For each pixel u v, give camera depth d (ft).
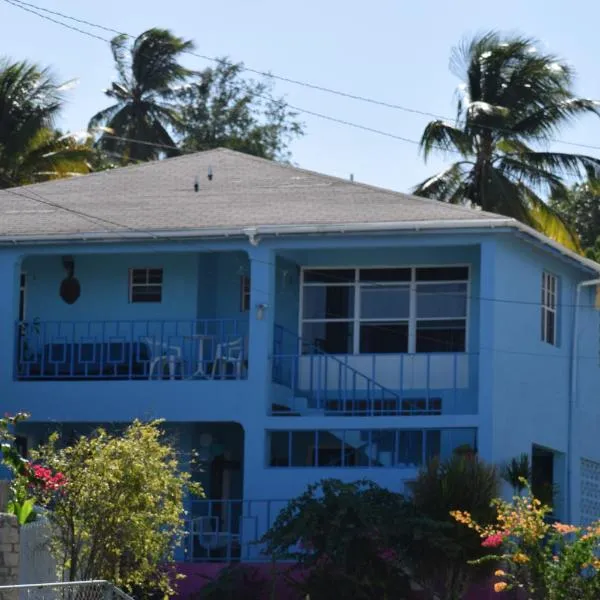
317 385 228.84
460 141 359.25
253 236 218.79
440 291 229.66
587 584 164.35
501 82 364.79
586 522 250.98
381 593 186.19
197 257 236.63
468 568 188.14
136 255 238.48
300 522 187.52
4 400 228.02
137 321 230.48
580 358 250.57
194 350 232.53
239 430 236.84
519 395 224.53
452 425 214.48
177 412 222.48
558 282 244.42
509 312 221.87
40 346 237.04
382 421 215.92
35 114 363.35
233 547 219.00
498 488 196.95
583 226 442.50
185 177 252.83
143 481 160.76
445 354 223.30
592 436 256.52
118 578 159.43
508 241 221.66
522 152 363.35
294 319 232.94
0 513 148.25
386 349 230.68
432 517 189.98
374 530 185.47
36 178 363.76
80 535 159.94
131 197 242.78
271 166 255.91
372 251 231.50
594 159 360.28
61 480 159.74
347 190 237.66
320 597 185.47
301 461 231.71
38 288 241.14
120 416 224.74
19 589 136.98
